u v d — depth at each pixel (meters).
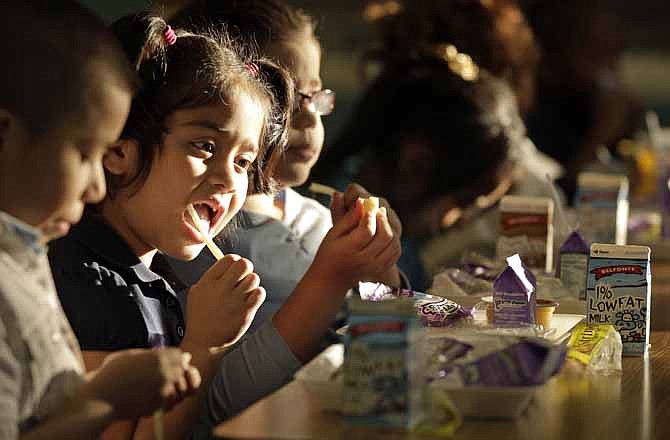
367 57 3.90
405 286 2.70
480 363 1.65
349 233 2.16
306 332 2.17
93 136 1.57
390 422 1.53
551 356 1.69
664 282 3.44
